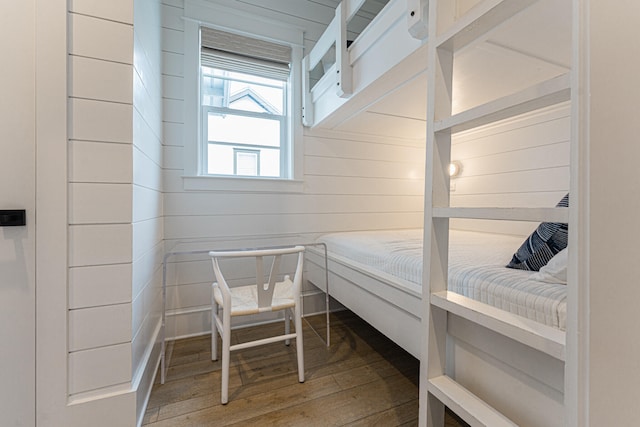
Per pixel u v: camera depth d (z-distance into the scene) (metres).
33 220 0.99
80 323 1.05
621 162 0.47
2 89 0.96
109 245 1.09
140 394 1.21
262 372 1.55
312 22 2.34
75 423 1.04
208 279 2.08
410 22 1.08
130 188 1.12
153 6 1.58
